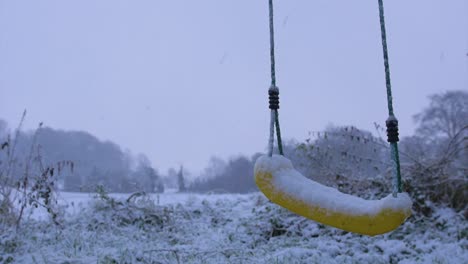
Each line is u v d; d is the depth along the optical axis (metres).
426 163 9.93
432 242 7.86
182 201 11.41
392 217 3.26
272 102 3.85
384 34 3.68
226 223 9.56
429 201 9.27
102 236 7.71
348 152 10.27
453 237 8.30
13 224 8.01
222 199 11.96
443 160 9.79
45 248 7.07
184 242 7.91
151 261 6.45
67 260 6.36
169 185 30.80
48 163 8.64
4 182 8.16
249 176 39.59
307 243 7.77
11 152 8.31
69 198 11.46
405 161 10.54
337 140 10.73
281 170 3.61
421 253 7.34
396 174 3.39
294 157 10.30
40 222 8.48
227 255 6.87
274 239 8.20
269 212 9.38
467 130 10.45
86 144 56.09
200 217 9.93
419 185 9.52
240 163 40.59
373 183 9.74
